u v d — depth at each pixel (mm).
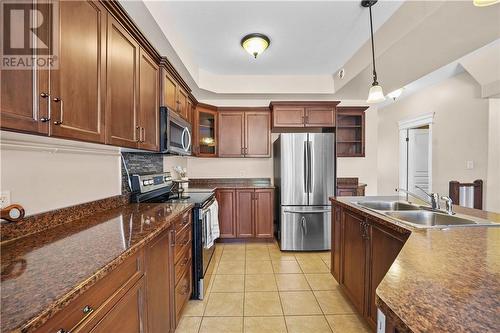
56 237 1101
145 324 1150
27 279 699
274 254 3203
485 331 464
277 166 3621
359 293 1787
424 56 2318
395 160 4953
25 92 859
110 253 902
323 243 3318
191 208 2031
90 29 1206
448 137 3775
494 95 3027
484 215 1600
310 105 3670
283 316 1896
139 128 1724
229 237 3619
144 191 2215
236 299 2131
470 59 3090
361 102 4020
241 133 3832
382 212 1669
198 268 2141
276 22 2260
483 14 1640
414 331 468
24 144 1142
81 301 709
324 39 2562
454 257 862
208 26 2328
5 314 539
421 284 661
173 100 2395
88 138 1186
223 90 3605
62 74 1018
